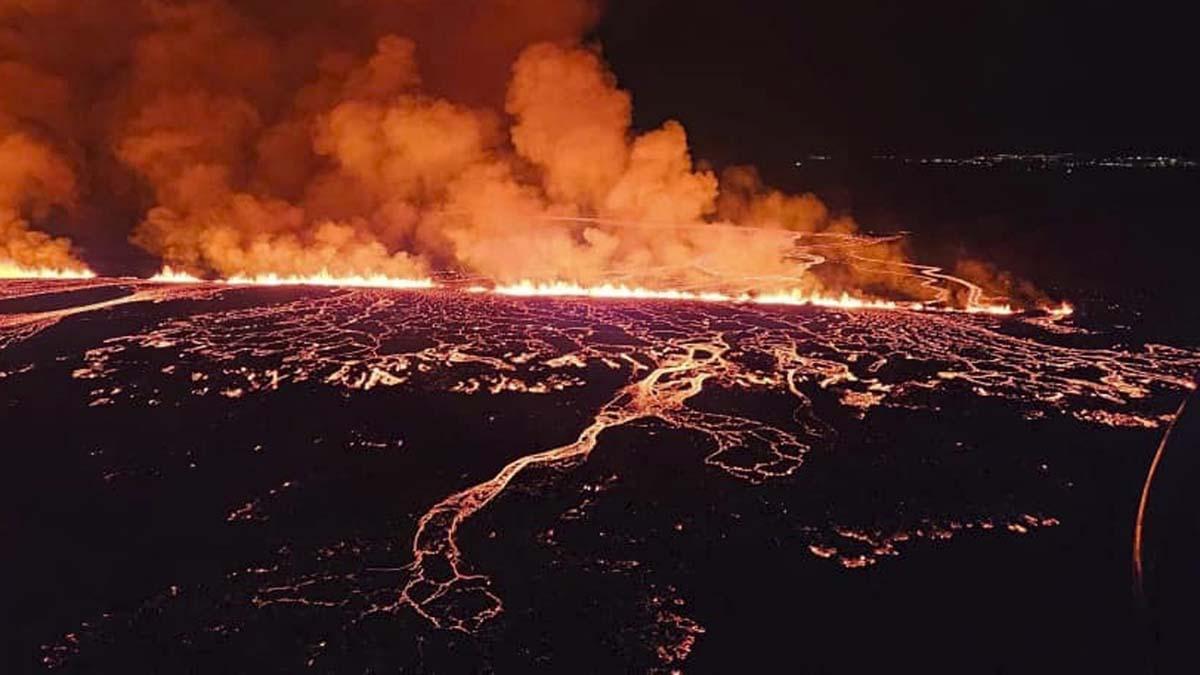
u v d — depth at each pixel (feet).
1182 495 15.60
